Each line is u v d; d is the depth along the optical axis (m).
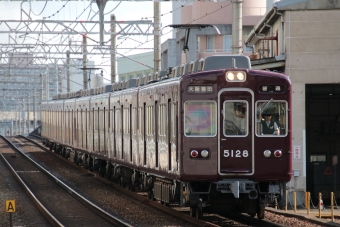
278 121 43.66
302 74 72.38
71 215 53.09
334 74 72.19
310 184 75.69
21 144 164.50
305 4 72.12
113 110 73.00
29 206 60.06
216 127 43.25
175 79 46.06
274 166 43.44
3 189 74.44
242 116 43.44
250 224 44.72
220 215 49.62
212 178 43.16
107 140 76.56
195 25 85.56
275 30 81.94
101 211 51.47
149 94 54.94
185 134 43.38
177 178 44.59
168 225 45.00
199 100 43.47
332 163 75.81
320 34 72.25
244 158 43.28
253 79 43.44
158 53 87.62
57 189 74.00
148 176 58.62
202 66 46.59
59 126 120.75
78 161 103.06
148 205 57.09
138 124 59.88
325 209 68.12
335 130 79.75
